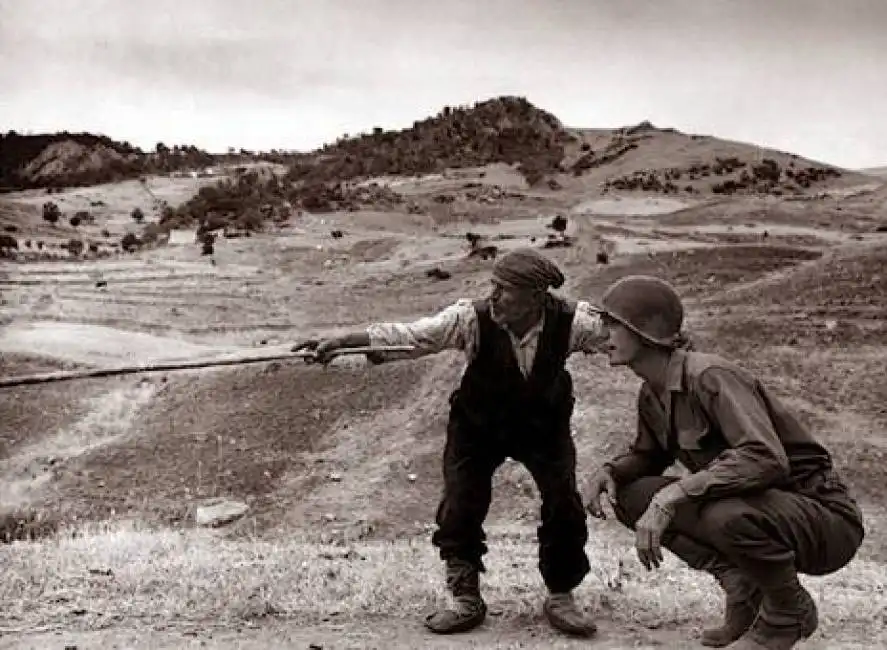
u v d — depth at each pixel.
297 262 124.38
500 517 37.38
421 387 53.41
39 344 67.06
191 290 101.56
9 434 52.38
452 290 97.19
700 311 71.00
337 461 46.81
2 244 138.25
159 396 56.59
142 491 45.28
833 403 50.88
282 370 57.22
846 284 71.56
